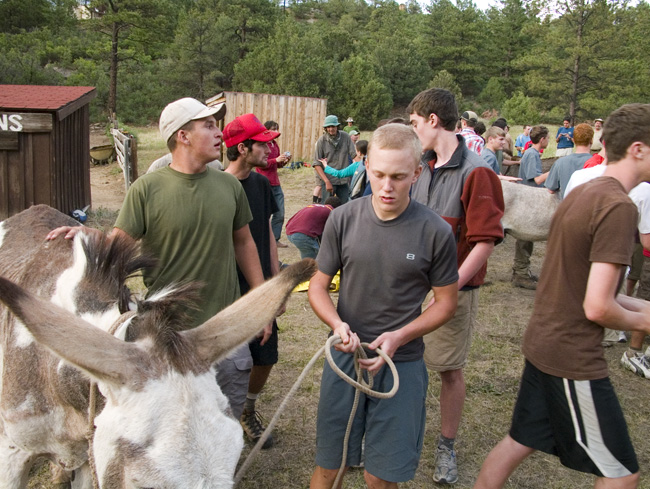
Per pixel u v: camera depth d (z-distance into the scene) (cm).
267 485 339
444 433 348
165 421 164
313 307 260
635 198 410
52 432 250
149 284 288
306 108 1958
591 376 246
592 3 3897
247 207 315
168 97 4694
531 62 4156
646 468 364
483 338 552
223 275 292
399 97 5522
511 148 991
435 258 247
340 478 255
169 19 6038
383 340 236
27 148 819
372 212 252
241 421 373
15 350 251
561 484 351
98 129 3788
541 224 656
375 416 250
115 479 163
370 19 10431
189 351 186
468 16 6819
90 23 4172
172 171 285
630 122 249
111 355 172
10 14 5016
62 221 354
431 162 335
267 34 5900
